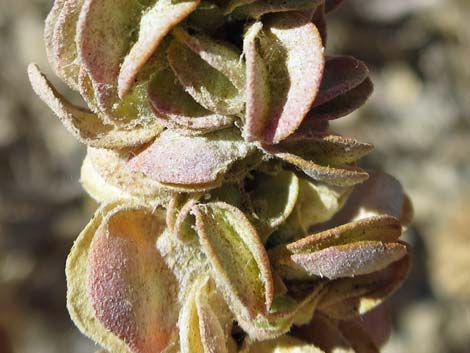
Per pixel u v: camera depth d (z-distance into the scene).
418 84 0.22
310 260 0.07
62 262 0.21
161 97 0.07
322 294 0.08
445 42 0.21
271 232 0.07
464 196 0.21
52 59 0.07
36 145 0.21
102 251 0.07
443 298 0.21
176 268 0.08
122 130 0.07
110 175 0.07
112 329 0.07
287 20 0.07
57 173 0.21
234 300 0.07
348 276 0.08
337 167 0.07
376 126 0.22
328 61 0.07
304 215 0.08
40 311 0.21
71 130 0.07
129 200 0.08
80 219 0.21
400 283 0.08
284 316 0.07
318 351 0.08
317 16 0.08
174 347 0.08
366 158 0.21
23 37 0.21
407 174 0.22
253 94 0.07
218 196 0.07
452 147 0.22
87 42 0.07
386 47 0.21
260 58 0.07
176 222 0.07
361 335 0.08
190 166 0.07
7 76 0.21
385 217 0.07
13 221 0.21
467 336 0.21
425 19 0.21
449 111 0.22
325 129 0.07
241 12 0.07
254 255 0.07
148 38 0.07
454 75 0.22
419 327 0.21
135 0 0.07
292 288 0.08
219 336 0.07
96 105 0.07
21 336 0.21
